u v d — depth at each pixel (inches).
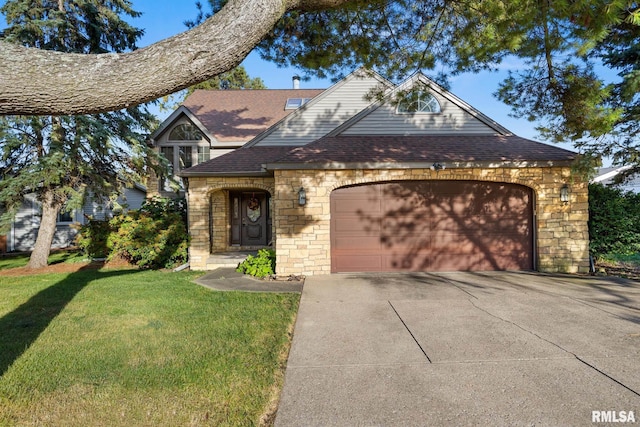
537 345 169.3
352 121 418.9
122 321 214.5
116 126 479.2
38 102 80.0
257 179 439.8
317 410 120.0
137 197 730.8
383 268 360.2
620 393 126.6
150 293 286.8
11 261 546.3
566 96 247.8
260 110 646.5
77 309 241.0
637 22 142.8
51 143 421.1
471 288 286.7
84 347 175.2
